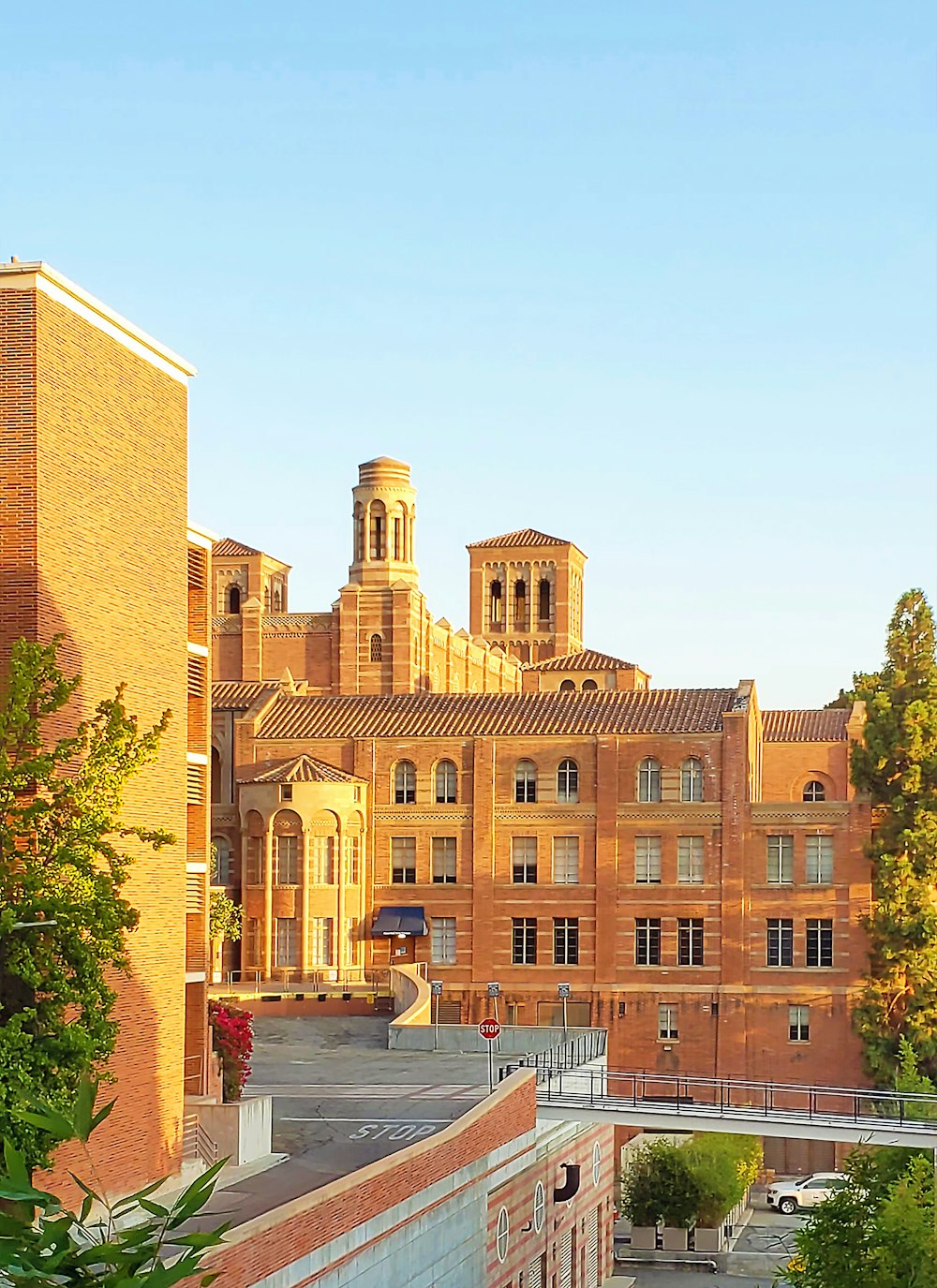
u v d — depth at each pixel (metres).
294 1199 35.56
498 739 95.31
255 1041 75.06
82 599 39.41
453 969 94.88
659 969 91.94
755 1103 89.62
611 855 93.12
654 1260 73.19
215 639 126.81
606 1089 75.00
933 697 90.06
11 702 31.41
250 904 94.81
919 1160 47.53
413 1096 57.84
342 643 124.94
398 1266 40.47
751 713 95.94
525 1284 53.06
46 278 37.81
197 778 48.53
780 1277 51.84
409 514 129.25
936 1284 43.22
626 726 94.06
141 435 42.72
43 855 31.95
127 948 40.97
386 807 96.31
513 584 164.25
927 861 87.75
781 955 90.81
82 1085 15.91
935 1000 86.44
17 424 37.47
